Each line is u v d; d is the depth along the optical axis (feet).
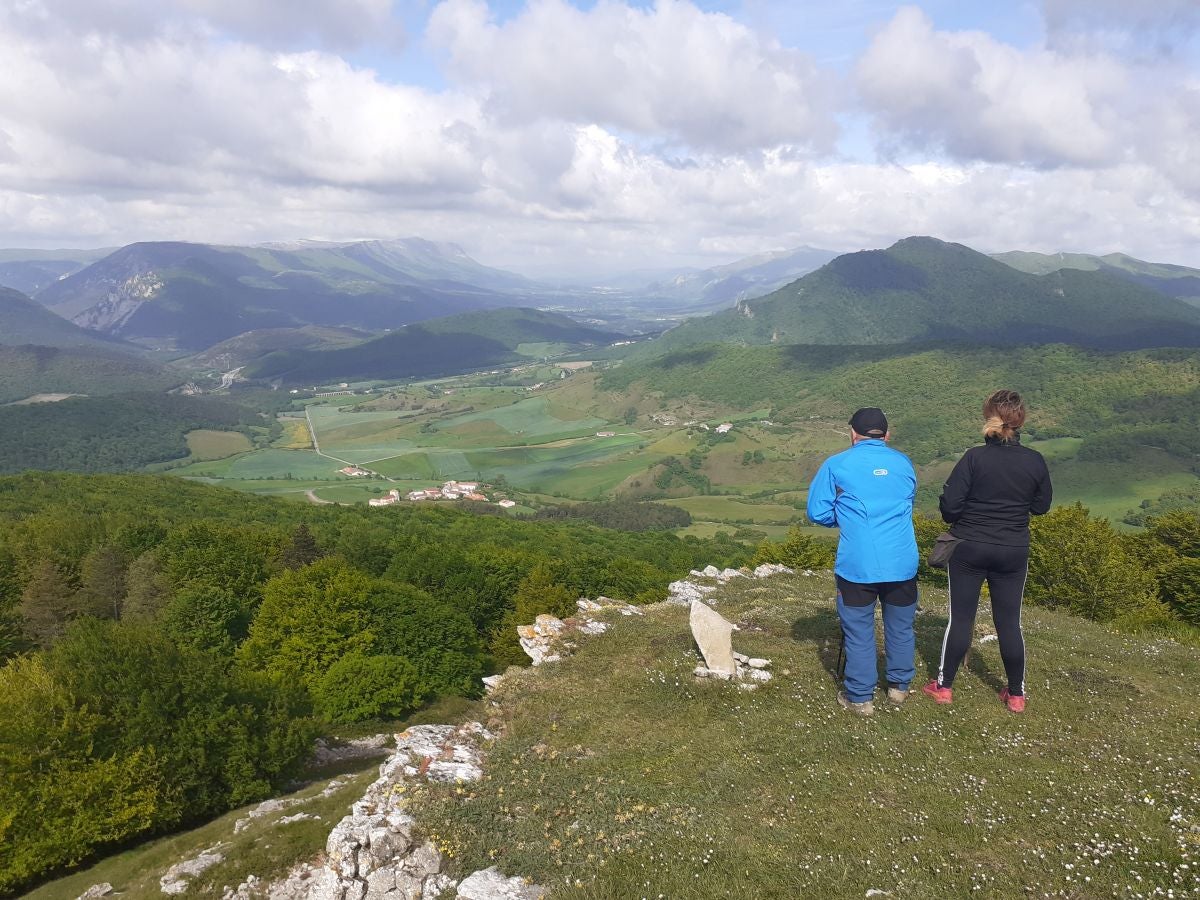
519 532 367.86
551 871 25.45
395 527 361.92
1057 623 52.49
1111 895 19.72
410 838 29.14
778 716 34.24
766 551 213.05
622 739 34.86
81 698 86.33
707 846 24.95
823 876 22.15
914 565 31.12
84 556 202.80
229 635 172.45
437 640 154.81
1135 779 25.99
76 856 76.18
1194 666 39.60
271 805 73.00
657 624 54.65
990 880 20.92
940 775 27.50
